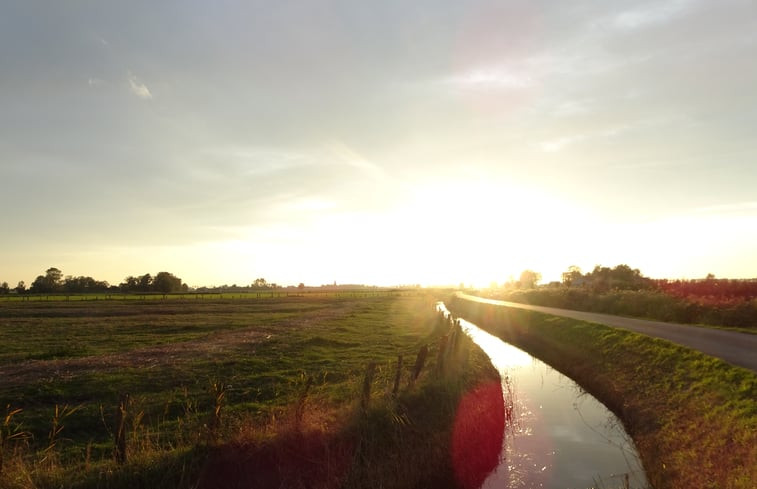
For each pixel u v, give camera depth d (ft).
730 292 143.84
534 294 227.40
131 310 219.82
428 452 40.52
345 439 36.35
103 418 45.01
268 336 110.52
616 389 64.80
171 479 29.27
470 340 96.37
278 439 33.71
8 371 70.03
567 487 40.14
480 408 53.42
